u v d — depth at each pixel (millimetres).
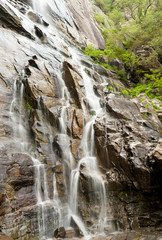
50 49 14352
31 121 9227
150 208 7336
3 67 10250
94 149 9242
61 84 11648
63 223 7387
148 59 19828
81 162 8609
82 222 7426
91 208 7570
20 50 12000
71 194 8047
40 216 6840
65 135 9172
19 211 6422
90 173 8047
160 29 21484
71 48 18094
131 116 10102
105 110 11039
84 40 22859
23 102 9812
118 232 6945
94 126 9320
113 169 8203
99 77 15344
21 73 10688
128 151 8133
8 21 13219
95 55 20375
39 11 19016
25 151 8156
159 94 16109
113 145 8406
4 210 6117
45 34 15250
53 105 9891
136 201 7500
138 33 22719
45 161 8125
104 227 7148
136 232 6645
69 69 11984
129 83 19891
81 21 25891
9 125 8547
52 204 7406
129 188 7707
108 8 39125
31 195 7141
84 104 11023
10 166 6902
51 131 9172
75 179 8133
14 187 6777
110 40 23234
